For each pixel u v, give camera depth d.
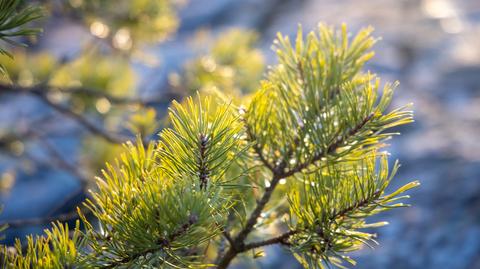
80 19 2.33
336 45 1.23
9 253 1.13
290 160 1.19
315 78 1.21
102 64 2.66
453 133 4.04
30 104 4.74
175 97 2.31
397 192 1.10
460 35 5.86
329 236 1.11
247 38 2.53
